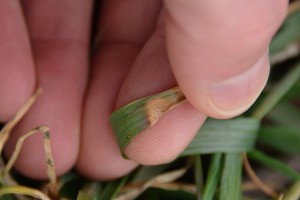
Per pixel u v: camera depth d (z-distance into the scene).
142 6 0.21
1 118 0.19
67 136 0.19
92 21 0.23
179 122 0.18
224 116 0.16
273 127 0.21
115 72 0.20
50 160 0.17
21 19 0.19
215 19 0.13
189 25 0.14
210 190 0.18
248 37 0.14
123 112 0.17
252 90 0.15
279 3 0.14
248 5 0.13
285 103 0.22
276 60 0.22
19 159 0.19
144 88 0.18
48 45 0.20
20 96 0.19
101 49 0.21
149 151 0.18
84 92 0.20
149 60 0.18
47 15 0.21
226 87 0.15
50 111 0.19
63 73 0.20
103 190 0.20
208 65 0.14
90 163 0.19
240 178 0.19
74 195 0.19
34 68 0.19
